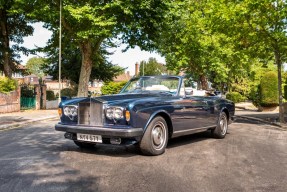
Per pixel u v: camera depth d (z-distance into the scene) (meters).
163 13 22.12
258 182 4.42
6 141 8.06
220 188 4.11
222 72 28.33
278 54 14.11
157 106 6.05
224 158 5.92
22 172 4.77
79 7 19.42
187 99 7.02
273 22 13.59
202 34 26.59
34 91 22.69
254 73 33.34
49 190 3.93
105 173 4.73
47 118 15.58
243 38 14.73
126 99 5.90
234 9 12.98
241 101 36.84
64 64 38.97
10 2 24.08
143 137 5.84
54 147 6.97
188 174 4.75
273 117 16.61
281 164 5.54
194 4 26.28
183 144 7.46
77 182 4.27
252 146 7.38
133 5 20.11
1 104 18.31
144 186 4.13
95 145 7.15
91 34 20.12
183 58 27.44
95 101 5.80
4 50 26.58
